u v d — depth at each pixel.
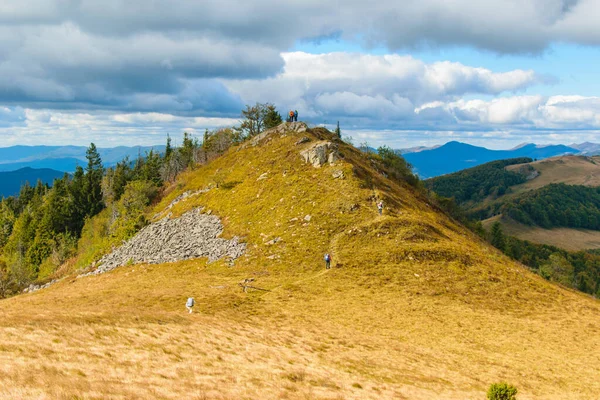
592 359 41.06
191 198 120.19
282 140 129.00
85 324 31.86
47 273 121.44
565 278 136.00
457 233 92.19
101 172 185.12
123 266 87.94
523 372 36.97
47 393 19.22
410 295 55.47
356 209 83.50
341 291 56.62
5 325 28.84
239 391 24.42
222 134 171.12
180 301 50.91
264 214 90.81
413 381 32.03
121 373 24.19
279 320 45.47
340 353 36.44
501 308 53.69
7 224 184.62
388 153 160.38
